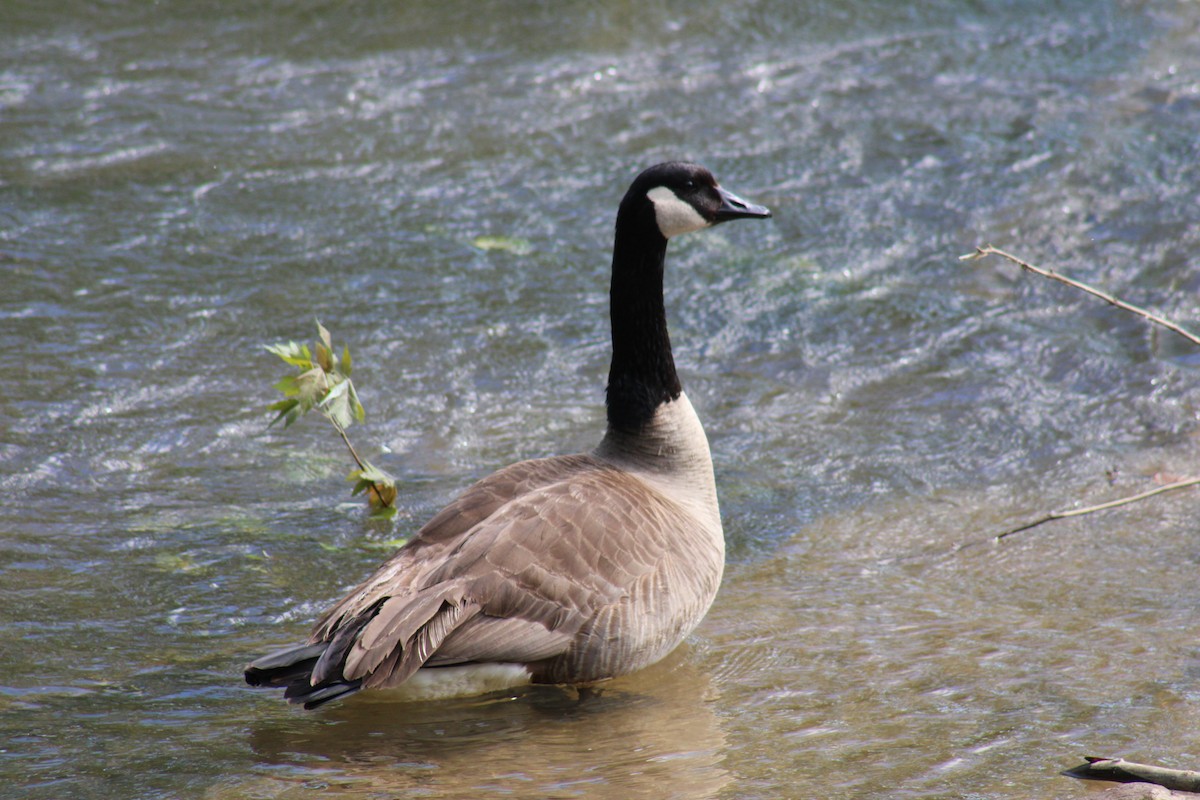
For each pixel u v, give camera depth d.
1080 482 11.23
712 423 12.53
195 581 9.53
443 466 11.59
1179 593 9.26
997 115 19.67
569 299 15.03
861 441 12.16
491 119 19.72
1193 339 8.99
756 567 9.94
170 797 6.89
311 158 18.36
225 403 12.55
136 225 16.22
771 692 8.04
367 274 15.36
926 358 13.77
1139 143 18.55
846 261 15.95
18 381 12.66
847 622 8.99
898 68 21.55
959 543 10.27
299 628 8.92
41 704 7.88
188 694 8.04
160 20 22.62
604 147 18.89
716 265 15.97
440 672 7.68
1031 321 14.42
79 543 10.04
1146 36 22.50
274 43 22.06
